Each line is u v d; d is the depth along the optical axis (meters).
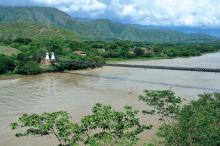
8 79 116.19
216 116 36.41
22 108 68.94
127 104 70.69
